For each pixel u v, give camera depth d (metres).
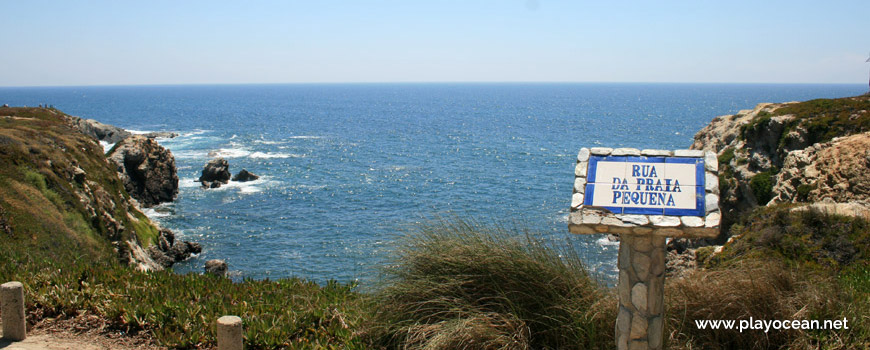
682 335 6.83
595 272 8.13
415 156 78.44
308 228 40.59
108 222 27.31
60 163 27.91
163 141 93.38
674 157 5.17
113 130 85.56
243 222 42.38
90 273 9.91
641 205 4.89
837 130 24.38
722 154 30.67
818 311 6.90
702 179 4.95
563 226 33.72
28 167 25.08
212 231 40.00
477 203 48.03
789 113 27.34
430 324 6.99
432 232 8.05
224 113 172.25
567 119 151.88
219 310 8.28
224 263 30.91
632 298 5.18
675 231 4.71
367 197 51.00
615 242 28.67
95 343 7.60
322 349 7.05
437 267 7.48
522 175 62.62
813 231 12.98
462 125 132.12
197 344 7.50
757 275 7.37
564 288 7.26
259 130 116.00
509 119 152.25
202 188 54.28
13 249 16.59
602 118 155.50
